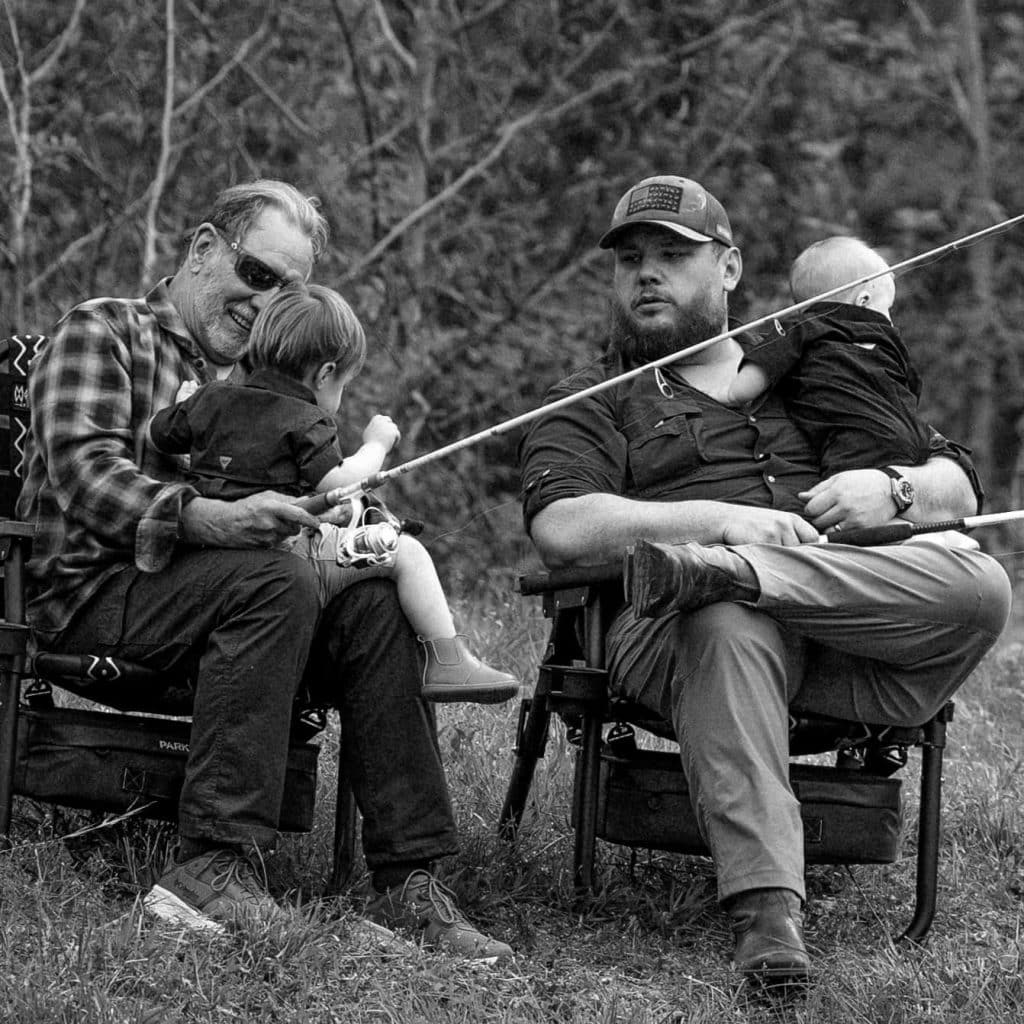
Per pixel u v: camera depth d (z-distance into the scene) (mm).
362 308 29781
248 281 13570
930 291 46344
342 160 32062
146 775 12633
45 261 29828
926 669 13133
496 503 29781
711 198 14648
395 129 32062
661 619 12797
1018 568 32031
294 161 32781
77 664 12586
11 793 12648
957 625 12922
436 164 33156
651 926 13570
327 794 15211
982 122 46344
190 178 31578
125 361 13250
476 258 32438
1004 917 14492
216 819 12031
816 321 14492
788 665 12961
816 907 14430
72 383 13000
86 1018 10695
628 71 34625
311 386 12797
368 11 33750
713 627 12375
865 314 14594
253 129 32406
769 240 38438
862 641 12781
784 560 12578
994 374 46531
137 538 12383
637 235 14516
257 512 12211
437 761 12797
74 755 12695
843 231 38531
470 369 31047
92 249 29859
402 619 12727
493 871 13867
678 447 14055
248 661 12086
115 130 31734
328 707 13430
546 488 13852
